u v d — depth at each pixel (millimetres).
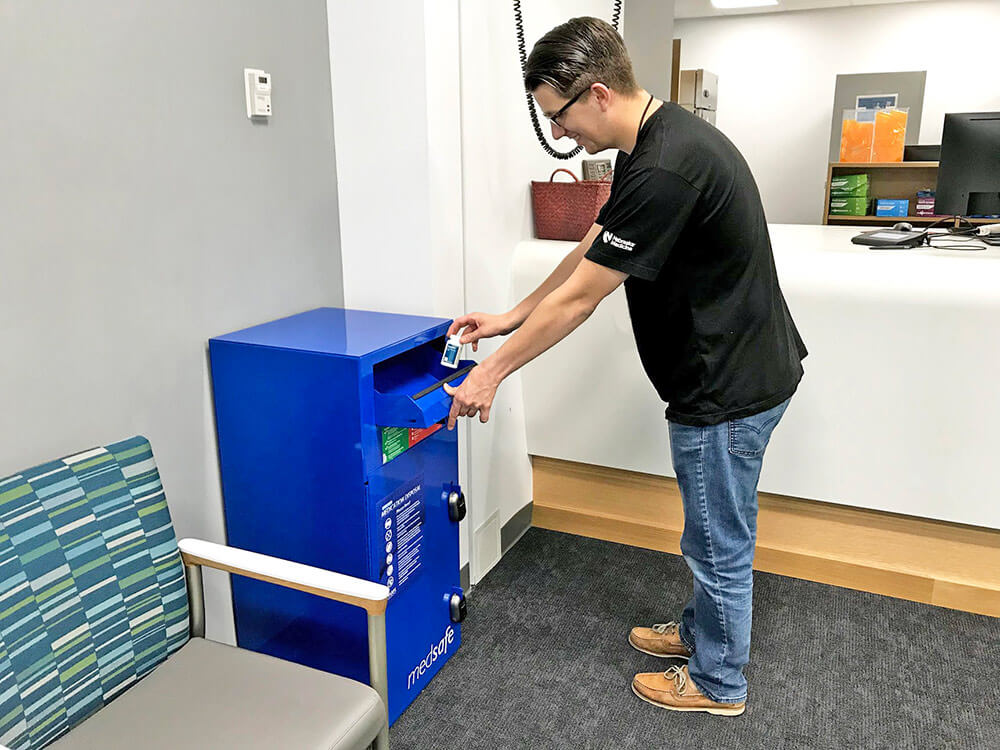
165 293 1503
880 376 2035
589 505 2586
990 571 2127
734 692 1756
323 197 1896
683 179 1364
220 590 1745
